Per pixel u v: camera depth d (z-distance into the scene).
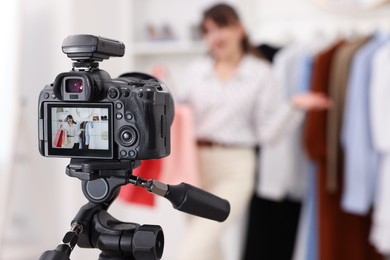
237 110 2.26
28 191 2.52
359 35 2.92
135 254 0.74
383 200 2.53
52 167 2.33
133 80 0.76
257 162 2.96
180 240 2.75
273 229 3.02
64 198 2.29
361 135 2.58
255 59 2.34
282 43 3.11
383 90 2.49
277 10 3.33
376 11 3.03
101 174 0.74
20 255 2.47
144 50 3.21
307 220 2.89
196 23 3.21
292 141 2.83
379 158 2.59
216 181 2.28
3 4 2.24
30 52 2.35
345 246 2.78
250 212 3.03
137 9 3.32
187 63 3.35
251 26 3.37
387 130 2.49
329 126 2.65
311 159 2.70
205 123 2.30
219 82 2.29
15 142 2.20
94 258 1.23
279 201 3.01
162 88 0.75
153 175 1.96
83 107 0.73
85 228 0.76
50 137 0.75
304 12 3.21
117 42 0.77
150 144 0.72
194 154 2.13
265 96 2.28
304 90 2.74
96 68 0.75
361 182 2.59
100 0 2.46
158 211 2.75
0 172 2.21
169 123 0.76
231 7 2.30
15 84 2.21
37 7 2.34
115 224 0.78
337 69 2.63
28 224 2.52
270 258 3.03
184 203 0.77
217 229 2.20
